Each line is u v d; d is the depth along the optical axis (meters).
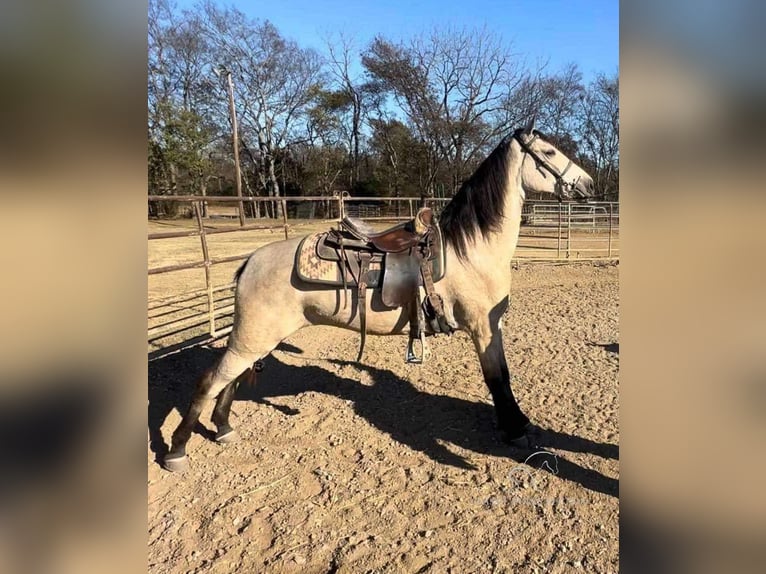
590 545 2.32
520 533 2.42
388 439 3.40
